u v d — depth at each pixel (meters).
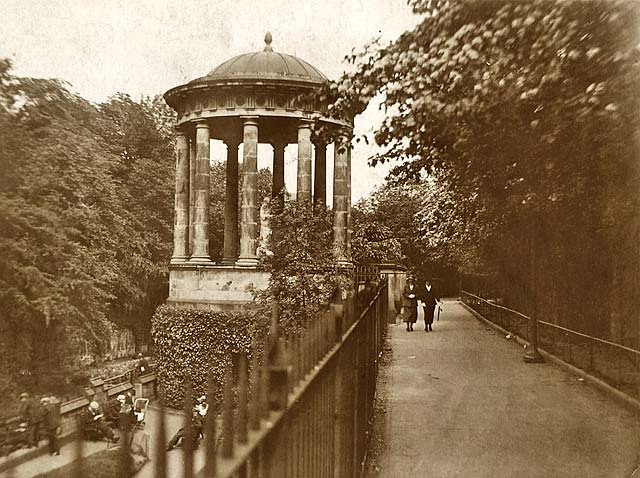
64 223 25.39
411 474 7.90
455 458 8.54
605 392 12.80
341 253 23.77
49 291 23.50
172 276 36.66
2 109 24.02
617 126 8.37
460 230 23.55
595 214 14.53
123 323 33.09
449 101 9.20
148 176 36.94
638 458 8.31
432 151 11.02
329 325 4.91
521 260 20.88
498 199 13.27
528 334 21.52
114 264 29.81
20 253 23.28
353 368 7.04
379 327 18.17
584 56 7.64
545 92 8.31
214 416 1.82
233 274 35.38
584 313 17.44
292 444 2.95
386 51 10.12
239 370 2.07
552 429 10.03
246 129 36.06
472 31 8.66
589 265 17.08
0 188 23.84
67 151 26.25
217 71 36.16
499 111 8.97
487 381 14.47
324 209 24.53
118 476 1.36
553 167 10.23
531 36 8.25
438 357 18.84
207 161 36.84
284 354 2.73
